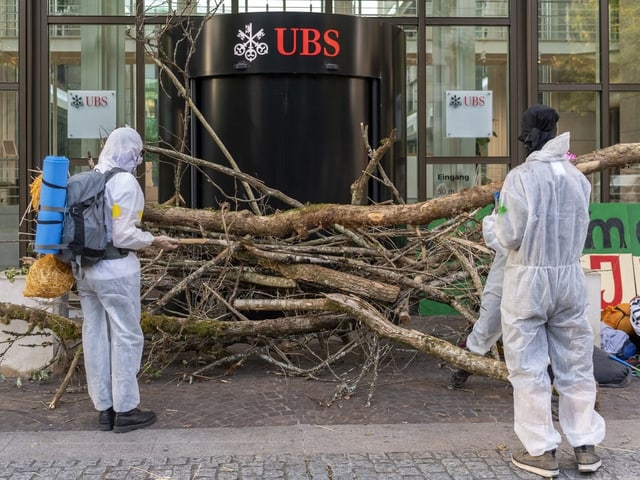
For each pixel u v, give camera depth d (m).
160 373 5.35
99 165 4.10
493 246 3.68
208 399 4.78
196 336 5.01
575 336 3.59
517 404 3.59
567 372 3.64
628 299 7.15
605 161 4.94
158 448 3.91
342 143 6.52
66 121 8.46
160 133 6.97
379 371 5.49
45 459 3.76
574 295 3.53
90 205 3.91
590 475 3.59
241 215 5.08
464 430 4.20
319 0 8.46
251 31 6.33
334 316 5.07
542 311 3.51
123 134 4.12
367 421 4.37
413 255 5.65
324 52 6.37
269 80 6.39
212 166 5.64
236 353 5.54
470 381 5.24
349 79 6.55
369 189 6.76
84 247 3.89
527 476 3.57
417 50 8.52
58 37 8.39
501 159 8.62
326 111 6.46
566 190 3.50
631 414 4.51
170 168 6.79
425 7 8.49
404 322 5.01
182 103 6.66
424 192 8.56
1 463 3.70
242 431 4.17
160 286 5.45
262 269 5.41
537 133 3.67
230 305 5.24
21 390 5.02
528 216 3.43
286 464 3.70
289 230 5.05
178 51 6.64
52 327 4.91
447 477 3.55
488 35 8.60
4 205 8.33
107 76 8.45
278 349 5.38
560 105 8.62
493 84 8.63
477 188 4.75
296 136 6.42
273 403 4.70
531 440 3.54
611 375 5.10
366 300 5.11
